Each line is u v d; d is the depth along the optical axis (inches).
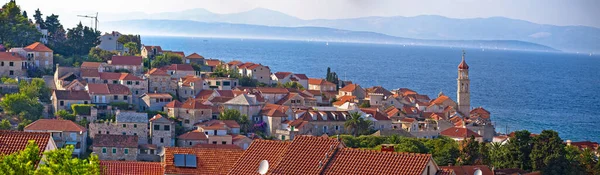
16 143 4370.1
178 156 5162.4
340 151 4626.0
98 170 3929.6
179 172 5083.7
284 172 4576.8
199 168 5113.2
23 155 3944.4
